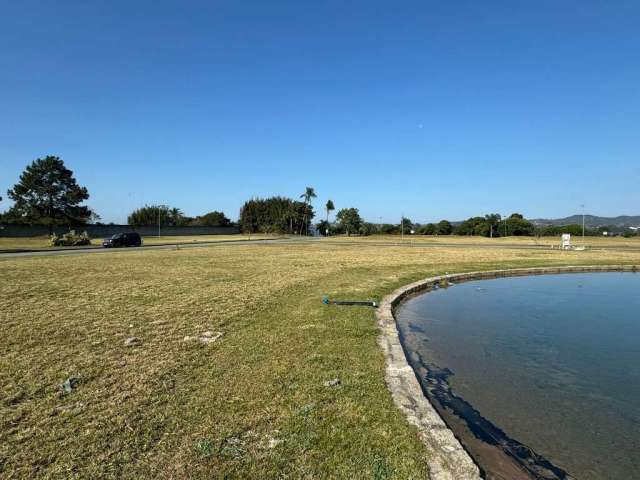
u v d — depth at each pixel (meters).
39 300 9.49
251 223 95.62
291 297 10.04
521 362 6.57
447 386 5.55
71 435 3.44
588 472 3.61
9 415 3.79
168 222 92.94
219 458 3.12
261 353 5.62
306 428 3.59
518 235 77.81
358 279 13.83
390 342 6.38
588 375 6.04
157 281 12.79
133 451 3.21
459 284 15.20
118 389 4.39
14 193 59.97
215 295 10.23
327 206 96.94
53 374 4.82
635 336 8.21
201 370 4.96
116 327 7.00
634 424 4.54
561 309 10.79
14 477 2.88
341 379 4.73
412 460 3.14
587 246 42.78
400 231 91.94
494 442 4.09
